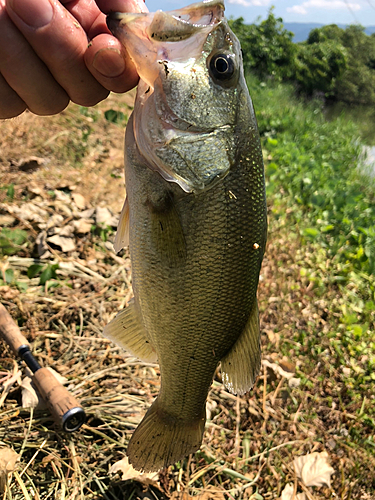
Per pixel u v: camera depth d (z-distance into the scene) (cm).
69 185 66
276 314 53
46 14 18
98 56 19
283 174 89
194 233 22
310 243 71
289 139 125
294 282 61
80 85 20
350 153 139
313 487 36
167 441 28
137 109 22
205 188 22
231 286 24
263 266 62
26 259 50
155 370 42
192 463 35
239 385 26
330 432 42
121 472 32
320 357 49
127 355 42
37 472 31
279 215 74
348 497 36
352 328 53
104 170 75
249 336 26
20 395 36
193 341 24
